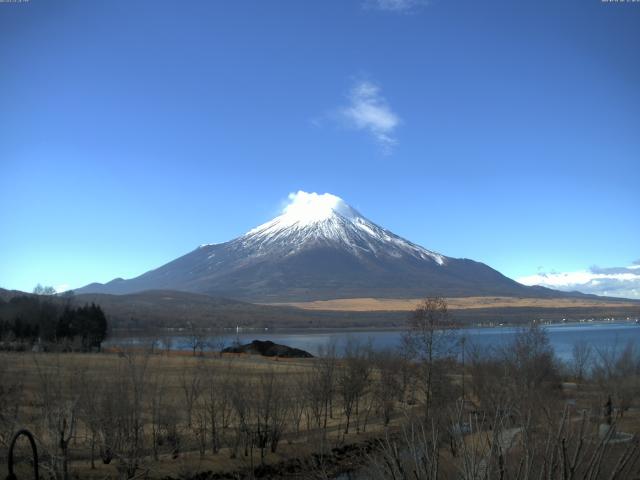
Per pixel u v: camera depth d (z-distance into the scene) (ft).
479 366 122.93
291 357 285.02
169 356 245.24
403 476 28.43
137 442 86.63
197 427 110.93
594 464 27.07
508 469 27.84
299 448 103.81
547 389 110.83
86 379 101.86
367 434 112.16
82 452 88.22
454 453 30.86
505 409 35.04
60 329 298.97
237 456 99.09
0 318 295.48
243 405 106.52
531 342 151.23
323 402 127.03
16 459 70.64
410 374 132.36
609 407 51.26
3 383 87.56
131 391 101.40
